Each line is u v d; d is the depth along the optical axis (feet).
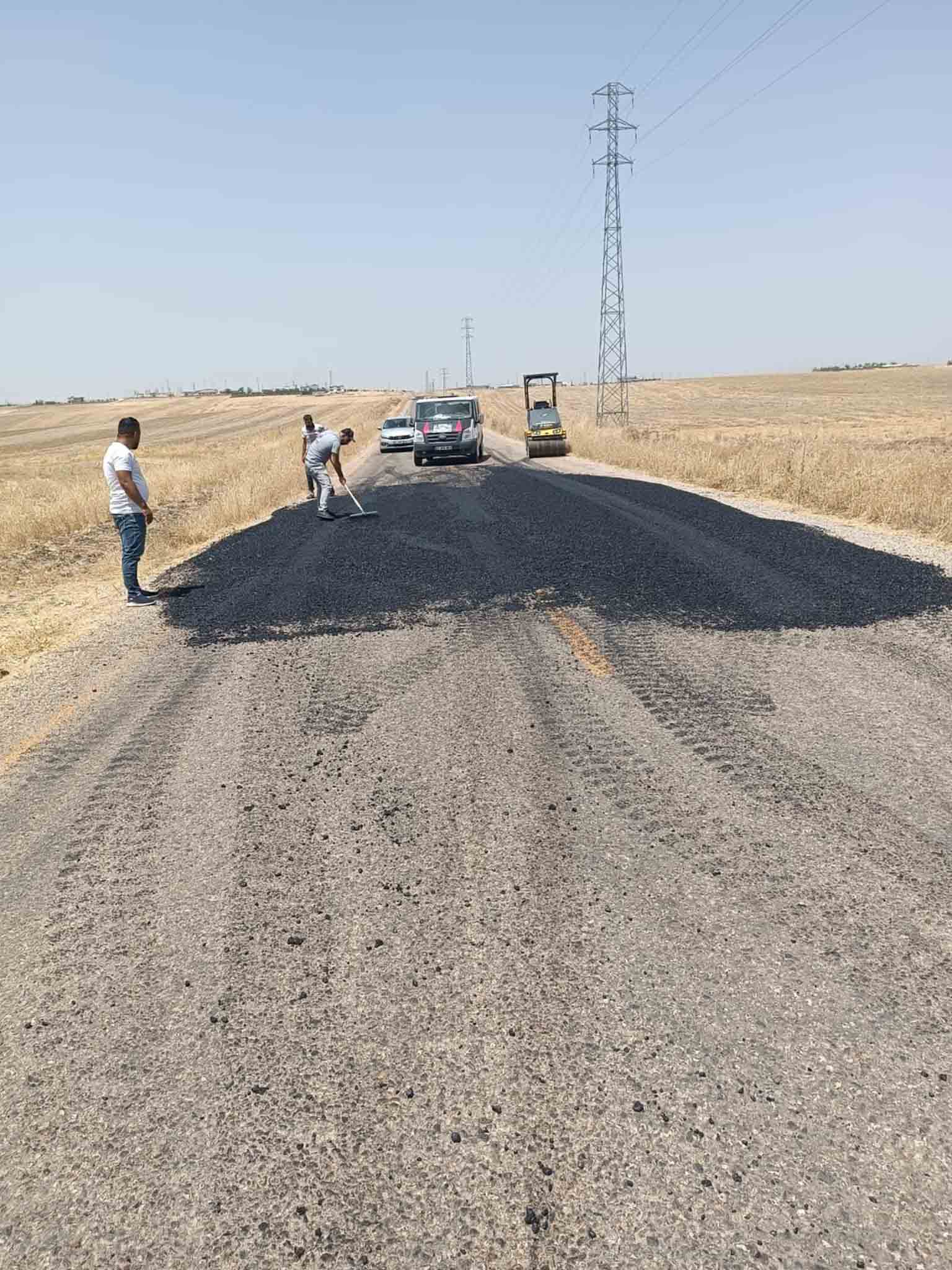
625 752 13.50
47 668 21.04
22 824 12.53
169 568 34.71
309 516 48.19
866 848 10.31
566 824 11.32
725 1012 7.76
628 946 8.77
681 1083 7.00
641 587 25.00
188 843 11.58
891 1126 6.48
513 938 9.02
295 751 14.46
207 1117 7.00
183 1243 5.95
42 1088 7.44
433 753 13.93
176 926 9.70
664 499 44.65
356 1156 6.53
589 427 115.75
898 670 16.80
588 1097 6.92
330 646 20.95
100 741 15.64
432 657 19.47
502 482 61.98
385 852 10.95
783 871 9.93
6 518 49.62
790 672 17.04
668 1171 6.23
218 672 19.49
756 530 33.14
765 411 207.21
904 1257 5.51
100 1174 6.56
